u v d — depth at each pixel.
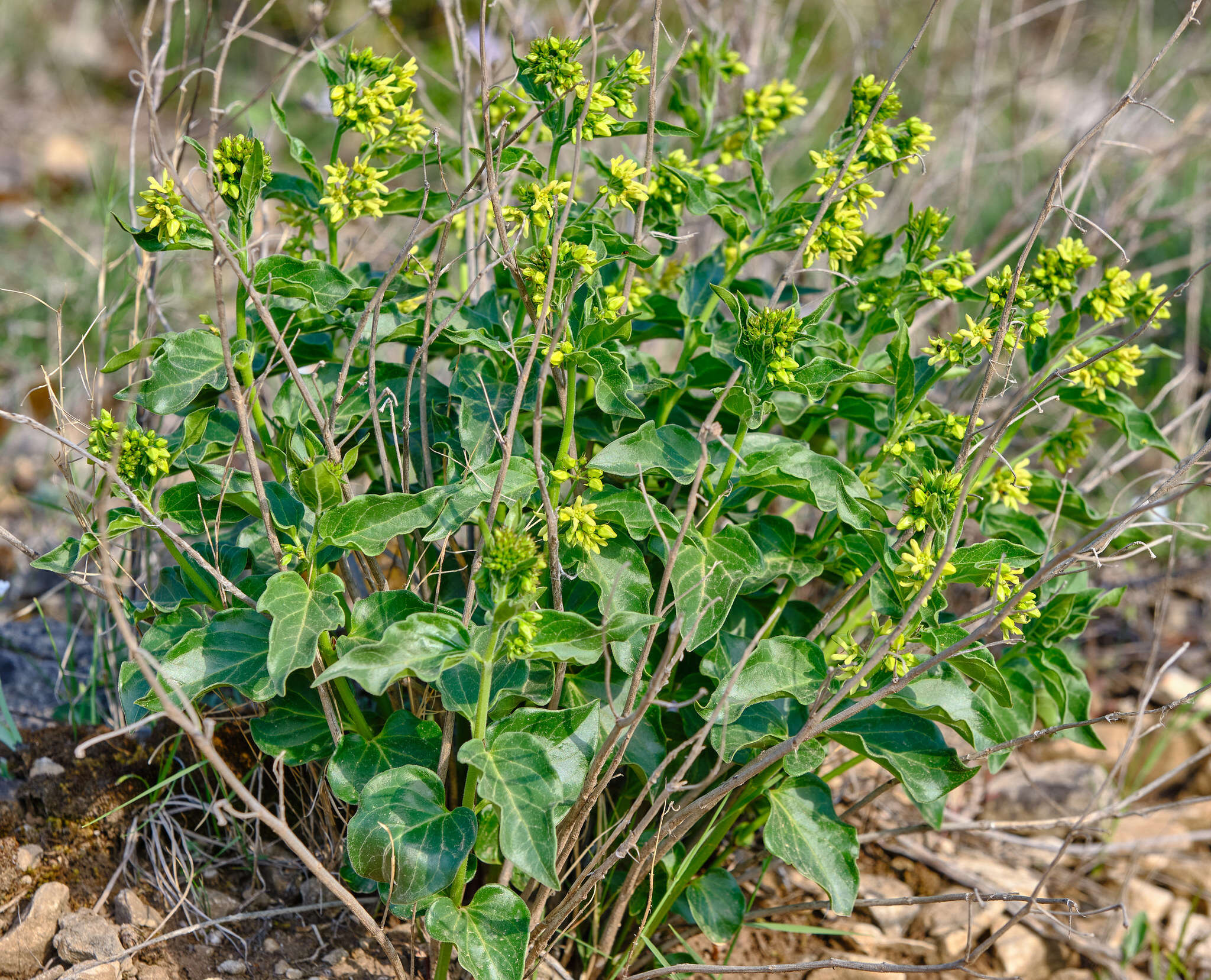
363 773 1.01
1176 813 1.35
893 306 1.09
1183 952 1.26
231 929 1.09
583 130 1.03
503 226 1.00
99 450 1.00
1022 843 1.27
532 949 1.03
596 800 1.02
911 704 1.01
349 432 1.06
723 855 1.14
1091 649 1.53
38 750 1.14
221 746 1.14
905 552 1.04
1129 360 1.07
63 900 1.07
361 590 1.19
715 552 1.04
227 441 1.05
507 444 0.97
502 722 0.98
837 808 1.27
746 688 1.03
